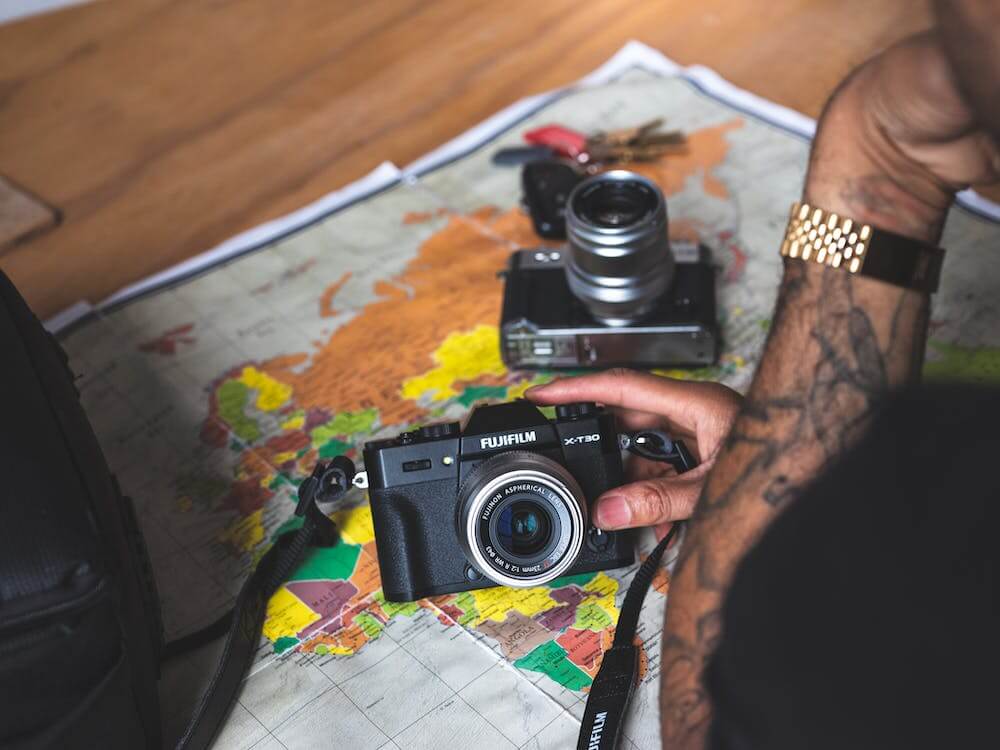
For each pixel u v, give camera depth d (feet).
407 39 4.73
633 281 3.11
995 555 1.12
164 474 3.14
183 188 4.10
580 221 3.06
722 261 3.61
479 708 2.52
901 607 1.14
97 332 3.58
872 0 4.61
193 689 2.58
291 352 3.47
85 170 4.19
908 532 1.16
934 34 1.73
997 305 3.31
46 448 2.06
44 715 2.00
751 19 4.60
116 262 3.83
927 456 1.20
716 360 3.30
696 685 1.90
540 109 4.27
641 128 4.06
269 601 2.79
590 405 2.76
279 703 2.55
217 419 3.28
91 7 5.06
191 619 2.75
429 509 2.68
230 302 3.66
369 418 3.25
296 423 3.25
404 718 2.51
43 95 4.58
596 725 2.41
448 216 3.92
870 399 1.97
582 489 2.74
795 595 1.19
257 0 5.06
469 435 2.68
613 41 4.58
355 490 3.05
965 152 1.86
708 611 1.95
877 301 2.01
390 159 4.17
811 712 1.16
